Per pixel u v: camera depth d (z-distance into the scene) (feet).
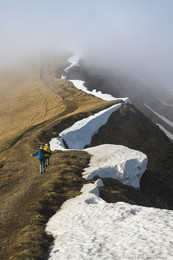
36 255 33.68
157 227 35.45
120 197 68.80
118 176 85.46
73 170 75.92
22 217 48.78
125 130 193.67
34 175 75.25
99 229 38.06
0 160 102.12
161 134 224.94
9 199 59.52
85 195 56.13
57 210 51.39
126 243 31.50
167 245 28.89
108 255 28.99
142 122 207.21
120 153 96.68
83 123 169.17
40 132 144.36
